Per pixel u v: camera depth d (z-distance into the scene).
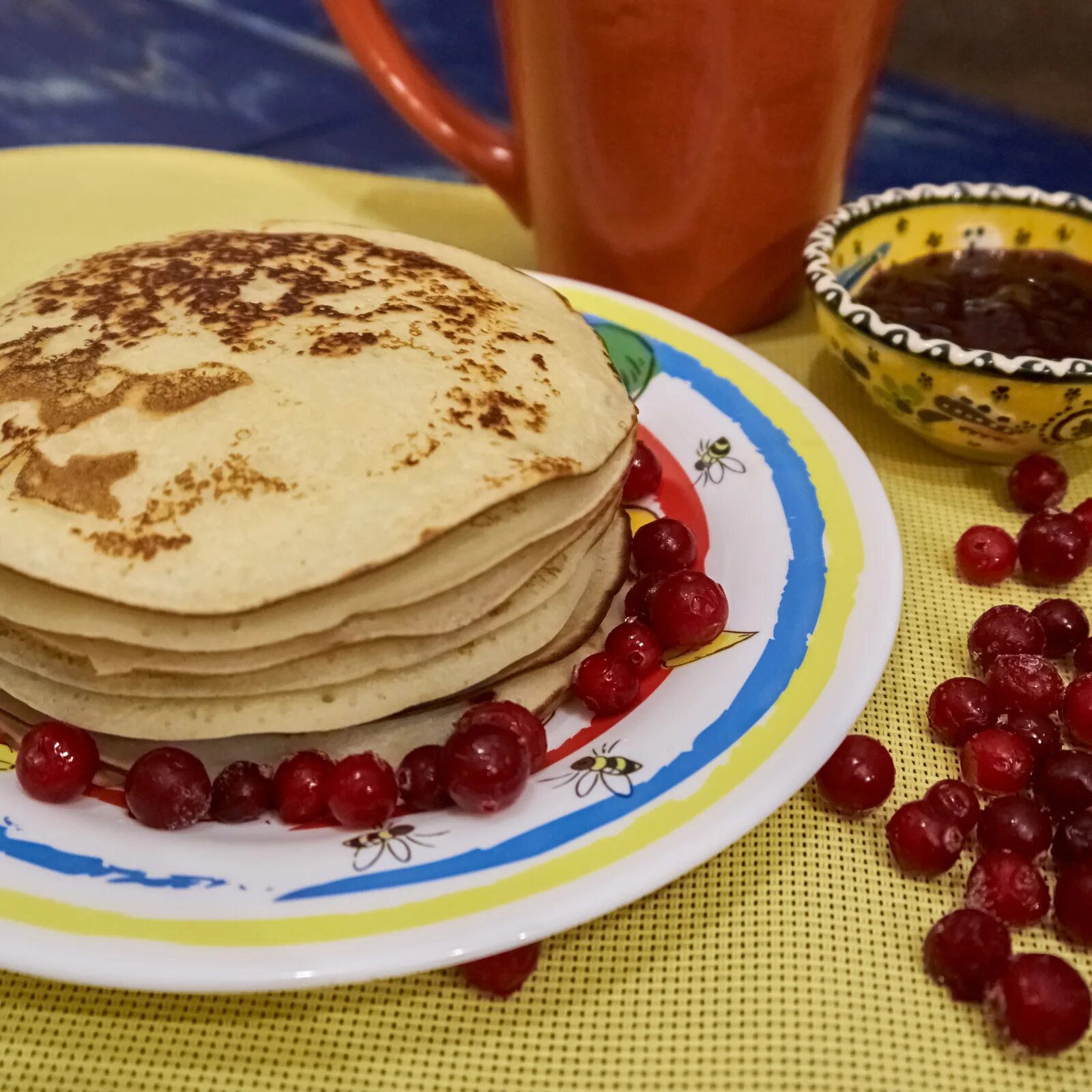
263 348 0.30
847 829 0.30
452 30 0.65
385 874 0.26
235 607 0.26
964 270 0.40
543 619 0.30
